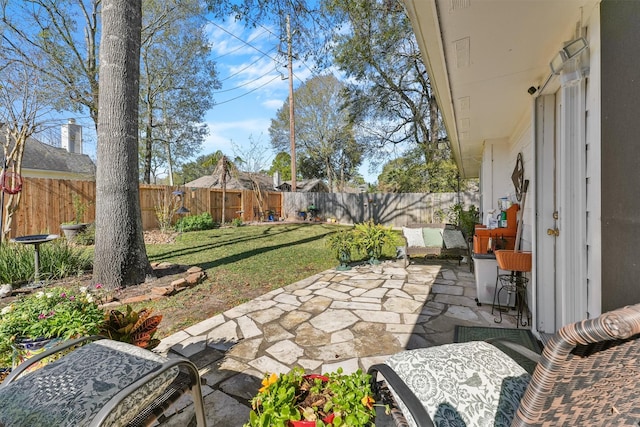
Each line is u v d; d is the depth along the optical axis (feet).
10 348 5.45
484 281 11.35
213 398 6.05
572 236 6.38
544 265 8.54
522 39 6.04
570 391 2.17
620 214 3.98
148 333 6.38
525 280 10.33
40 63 22.81
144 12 41.42
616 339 1.89
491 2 4.85
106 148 12.63
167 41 46.14
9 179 19.53
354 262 19.27
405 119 45.83
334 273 16.38
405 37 35.53
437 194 41.11
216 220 42.34
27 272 13.43
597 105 4.79
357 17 23.25
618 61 4.02
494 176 17.10
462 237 17.74
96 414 3.35
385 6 26.86
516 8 5.03
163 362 4.39
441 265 18.48
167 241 26.61
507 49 6.44
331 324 9.61
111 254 12.71
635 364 2.16
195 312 10.63
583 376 2.10
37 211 24.67
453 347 4.58
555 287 8.42
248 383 6.55
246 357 7.63
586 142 5.77
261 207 47.85
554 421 2.31
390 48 36.76
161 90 50.80
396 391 3.61
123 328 6.16
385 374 3.94
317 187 78.59
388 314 10.45
